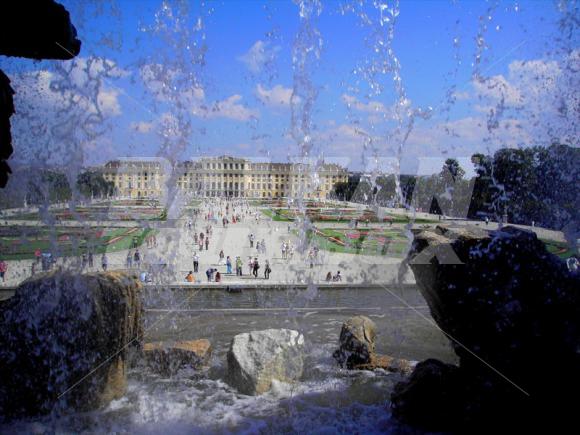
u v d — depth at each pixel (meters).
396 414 6.84
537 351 6.09
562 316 6.08
